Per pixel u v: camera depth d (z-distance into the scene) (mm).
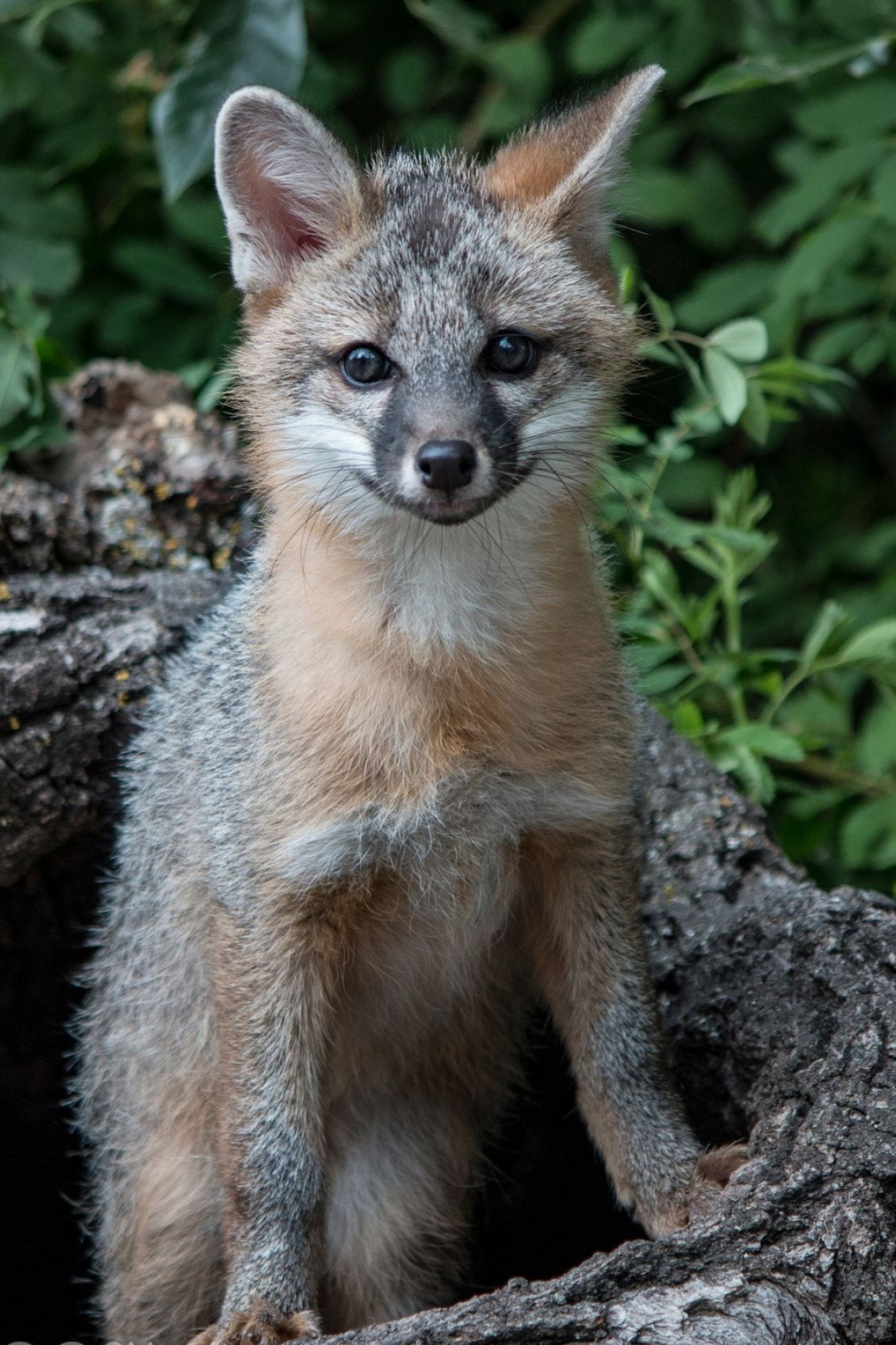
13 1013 8805
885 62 9664
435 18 10664
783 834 9102
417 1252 7277
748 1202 5555
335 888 6395
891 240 9898
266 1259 6227
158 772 7375
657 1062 6555
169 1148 7168
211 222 10883
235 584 7637
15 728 7605
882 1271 5465
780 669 10336
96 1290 8977
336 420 6406
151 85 11195
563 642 6441
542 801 6469
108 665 7824
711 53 10812
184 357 10844
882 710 9516
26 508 8586
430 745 6348
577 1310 5160
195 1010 7031
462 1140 7441
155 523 8992
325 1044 6641
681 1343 5066
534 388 6434
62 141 11102
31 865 7957
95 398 9461
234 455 9195
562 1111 8047
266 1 8766
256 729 6488
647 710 8305
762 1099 6332
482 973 7035
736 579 8961
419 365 6266
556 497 6461
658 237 12133
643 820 7906
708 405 8758
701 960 7207
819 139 10070
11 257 9844
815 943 6668
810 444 12609
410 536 6246
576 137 6875
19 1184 9391
